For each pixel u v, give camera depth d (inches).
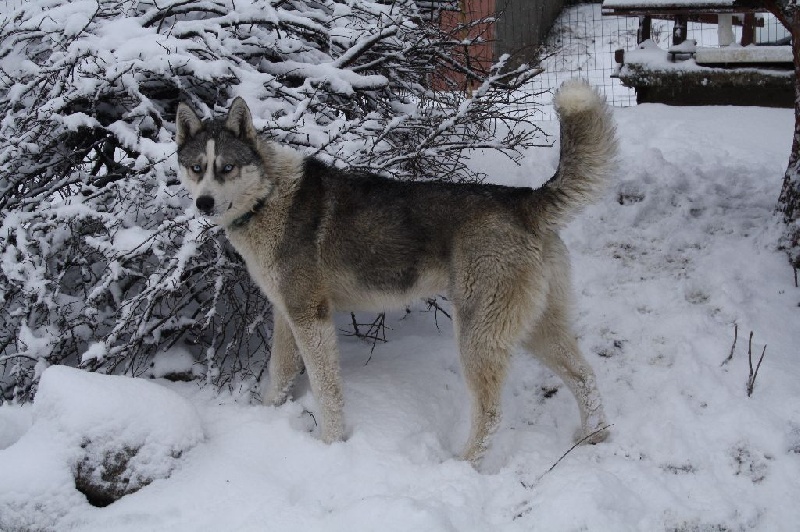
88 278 204.2
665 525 132.3
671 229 230.7
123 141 192.1
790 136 307.0
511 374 183.3
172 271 172.2
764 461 143.3
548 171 262.2
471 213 153.3
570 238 232.1
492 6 455.2
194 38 217.0
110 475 145.2
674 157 281.7
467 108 203.8
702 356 174.7
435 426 168.2
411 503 129.3
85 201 196.5
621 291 206.1
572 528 129.3
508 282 148.9
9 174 202.1
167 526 135.3
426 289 161.8
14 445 147.1
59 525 136.3
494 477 145.4
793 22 205.6
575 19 643.5
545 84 508.4
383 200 162.1
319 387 160.9
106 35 206.2
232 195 159.2
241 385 184.9
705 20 431.2
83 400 149.6
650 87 399.5
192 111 164.1
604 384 175.2
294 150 173.3
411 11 249.6
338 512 133.0
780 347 174.9
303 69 212.1
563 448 157.1
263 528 131.1
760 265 203.6
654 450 151.6
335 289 166.6
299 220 163.9
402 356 193.6
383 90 232.4
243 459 151.6
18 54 226.4
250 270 171.3
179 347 198.1
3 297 187.3
